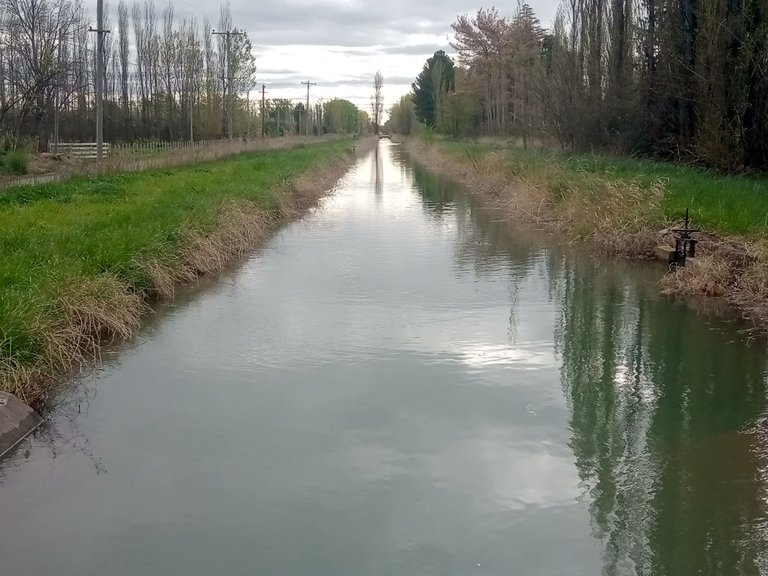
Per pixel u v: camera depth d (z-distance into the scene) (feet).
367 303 30.22
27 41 92.89
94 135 136.77
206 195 48.62
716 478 15.71
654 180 47.03
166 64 131.95
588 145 72.28
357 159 159.53
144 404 19.90
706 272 31.40
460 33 149.18
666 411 19.26
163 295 31.19
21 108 95.86
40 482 15.84
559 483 15.57
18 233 32.35
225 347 24.63
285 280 34.76
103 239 31.65
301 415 19.03
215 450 17.12
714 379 21.53
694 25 58.75
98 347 24.17
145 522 14.20
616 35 68.39
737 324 27.04
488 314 28.53
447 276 35.42
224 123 144.87
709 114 55.16
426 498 14.98
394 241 46.09
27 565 12.91
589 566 12.76
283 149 133.90
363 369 22.44
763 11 50.31
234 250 40.81
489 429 18.16
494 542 13.46
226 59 132.67
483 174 80.33
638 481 15.65
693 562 12.86
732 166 53.83
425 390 20.74
